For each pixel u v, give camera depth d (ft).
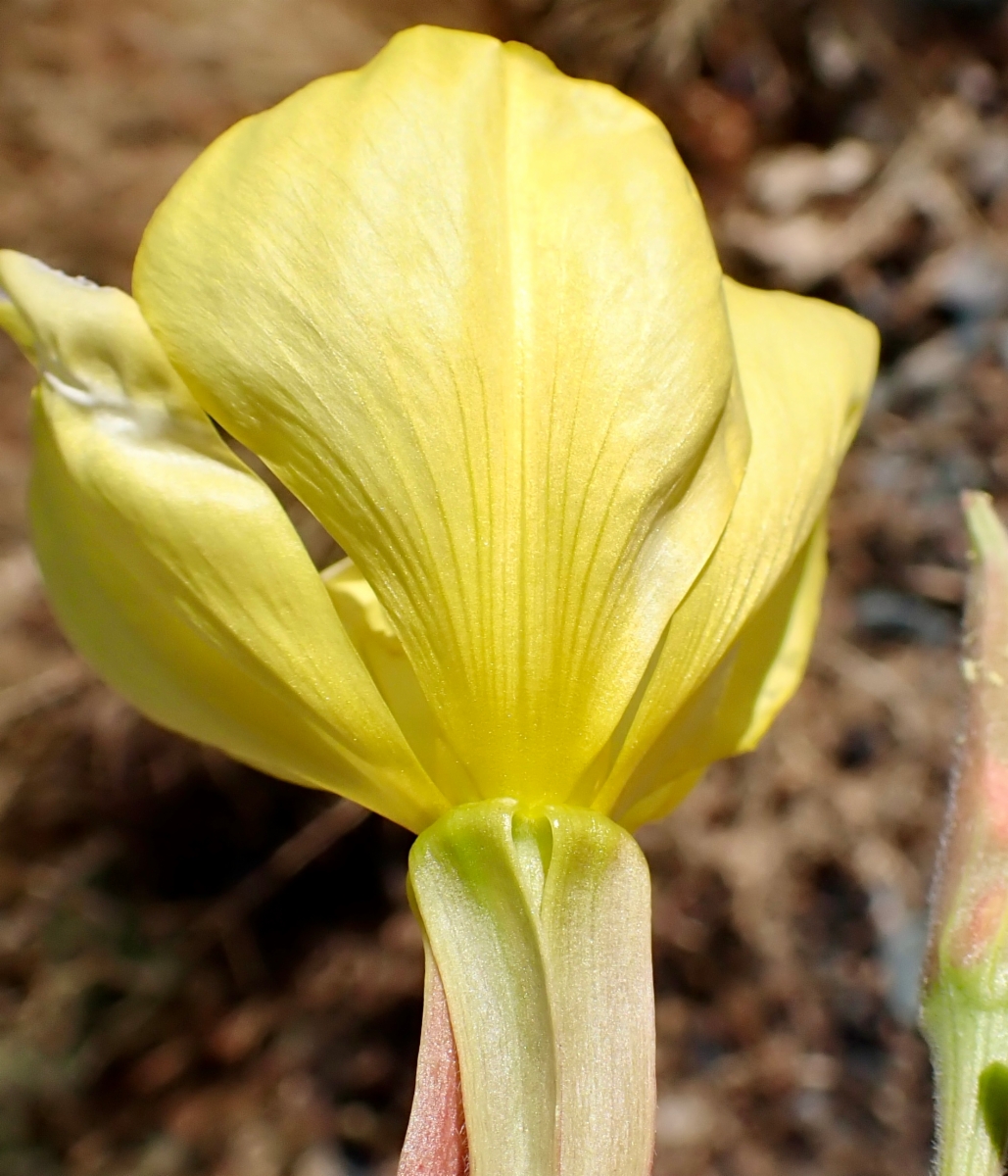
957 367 1.02
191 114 1.03
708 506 0.35
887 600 0.99
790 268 1.02
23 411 1.05
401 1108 0.92
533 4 0.97
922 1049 0.90
